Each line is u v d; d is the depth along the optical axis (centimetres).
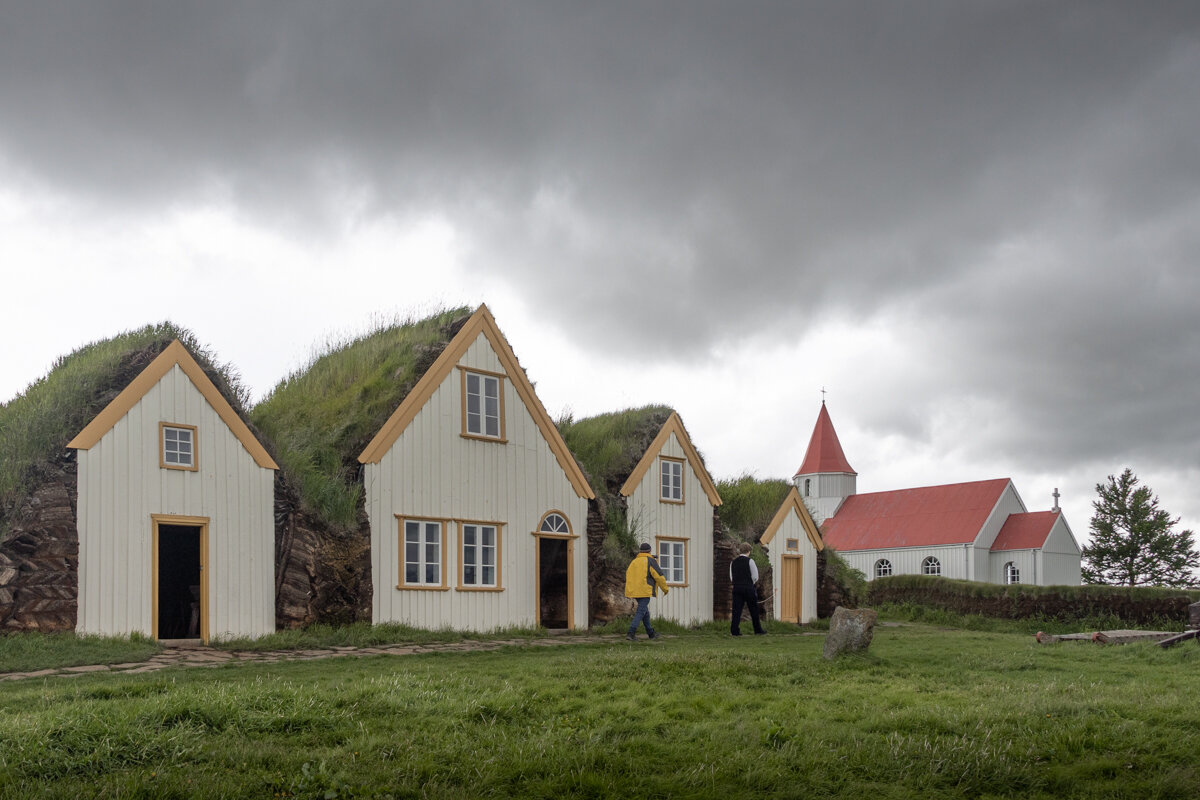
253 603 1931
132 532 1777
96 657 1520
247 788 717
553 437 2533
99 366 1906
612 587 2580
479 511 2330
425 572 2209
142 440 1812
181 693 992
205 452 1900
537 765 777
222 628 1870
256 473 1973
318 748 830
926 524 8269
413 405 2220
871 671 1360
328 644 1855
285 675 1309
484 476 2353
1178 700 1093
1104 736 902
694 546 2923
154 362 1852
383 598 2106
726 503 3319
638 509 2769
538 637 2200
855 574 3662
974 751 826
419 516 2198
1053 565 7788
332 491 2064
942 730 920
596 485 2728
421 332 2498
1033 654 1711
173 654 1638
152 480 1816
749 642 2183
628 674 1246
